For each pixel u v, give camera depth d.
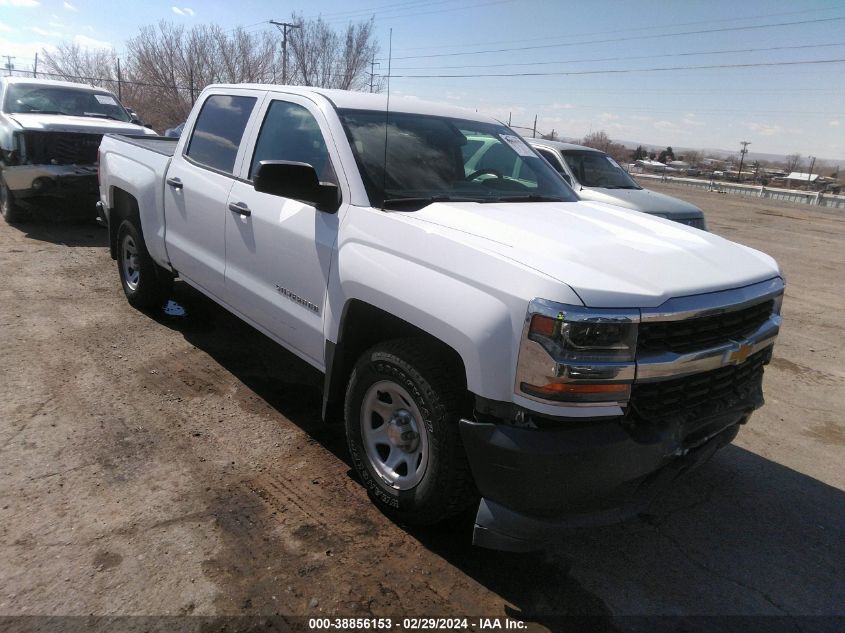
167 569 2.66
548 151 9.36
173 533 2.88
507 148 4.18
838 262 12.07
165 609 2.46
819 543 3.24
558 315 2.30
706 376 2.72
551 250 2.65
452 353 2.79
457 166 3.74
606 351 2.34
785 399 5.10
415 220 2.98
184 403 4.15
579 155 9.42
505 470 2.46
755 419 4.70
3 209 9.46
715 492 3.66
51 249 7.90
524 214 3.25
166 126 46.31
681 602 2.75
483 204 3.42
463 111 4.35
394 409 3.04
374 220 3.07
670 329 2.49
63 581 2.56
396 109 3.89
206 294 4.57
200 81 45.38
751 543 3.21
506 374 2.43
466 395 2.72
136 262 5.66
